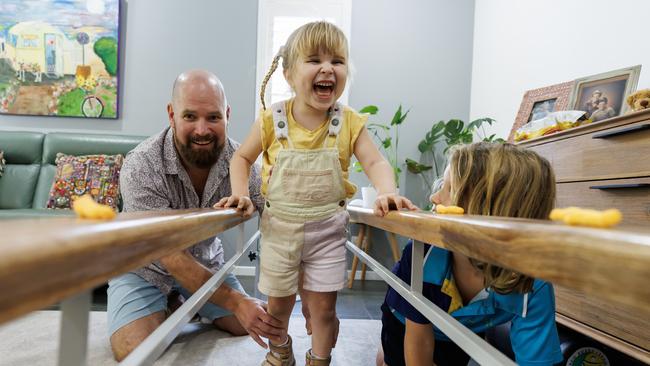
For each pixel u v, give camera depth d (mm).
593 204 1268
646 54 1486
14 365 1162
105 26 2760
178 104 1233
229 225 690
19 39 2725
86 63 2758
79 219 287
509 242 264
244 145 1023
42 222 251
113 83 2775
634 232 193
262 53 2883
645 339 1045
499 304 795
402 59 2951
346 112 998
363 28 2932
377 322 1764
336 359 1316
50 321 1545
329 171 938
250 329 1085
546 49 2098
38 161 2586
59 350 298
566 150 1408
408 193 2926
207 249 1513
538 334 772
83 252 200
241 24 2881
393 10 2941
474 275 836
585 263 191
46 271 170
